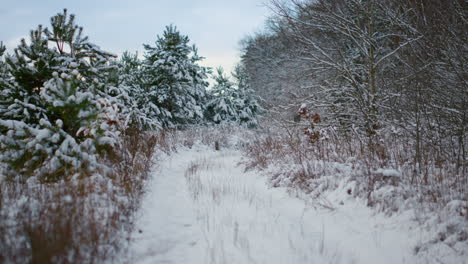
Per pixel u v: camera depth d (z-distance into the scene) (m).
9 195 3.59
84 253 2.66
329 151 6.72
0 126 4.74
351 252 3.09
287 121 9.66
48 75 5.89
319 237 3.49
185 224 3.96
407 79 6.78
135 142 6.88
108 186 4.28
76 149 4.53
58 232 2.72
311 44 8.67
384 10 7.68
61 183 4.22
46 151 4.36
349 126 8.60
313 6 8.62
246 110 24.41
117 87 7.91
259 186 6.21
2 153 4.45
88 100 4.95
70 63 6.04
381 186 4.15
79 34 6.71
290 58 10.84
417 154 5.02
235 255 3.08
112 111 5.78
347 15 8.53
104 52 7.00
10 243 2.61
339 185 4.57
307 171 5.64
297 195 4.99
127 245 3.15
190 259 3.01
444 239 2.95
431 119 5.96
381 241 3.16
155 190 5.43
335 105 8.72
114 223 3.29
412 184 4.13
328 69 8.53
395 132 6.31
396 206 3.63
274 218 4.15
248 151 10.36
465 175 4.32
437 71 6.06
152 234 3.55
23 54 5.89
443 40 6.00
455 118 5.73
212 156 12.34
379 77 8.14
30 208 3.33
